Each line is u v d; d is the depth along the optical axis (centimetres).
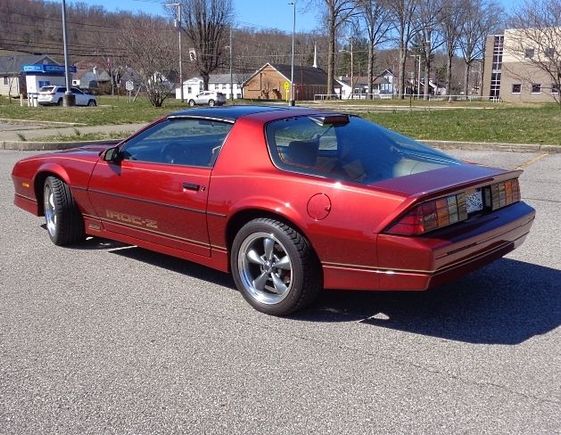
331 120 448
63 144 1473
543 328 391
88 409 299
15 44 6656
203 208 435
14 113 2808
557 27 3556
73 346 367
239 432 279
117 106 3844
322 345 368
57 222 562
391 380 325
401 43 6975
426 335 382
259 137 425
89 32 7312
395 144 450
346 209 369
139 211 489
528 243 584
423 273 352
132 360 349
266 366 342
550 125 1730
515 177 434
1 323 401
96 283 479
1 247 577
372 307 429
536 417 289
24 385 322
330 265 383
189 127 470
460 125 1833
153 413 295
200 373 334
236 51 9588
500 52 7225
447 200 368
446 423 285
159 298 448
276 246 405
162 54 3822
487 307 427
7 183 932
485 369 337
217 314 418
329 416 291
